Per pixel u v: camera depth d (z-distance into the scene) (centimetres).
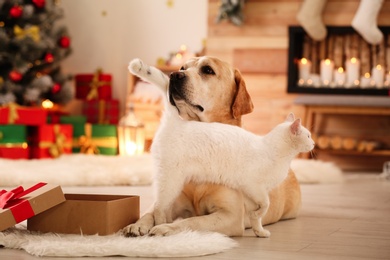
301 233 234
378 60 612
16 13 600
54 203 202
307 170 473
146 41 713
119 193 362
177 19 702
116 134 625
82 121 634
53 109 656
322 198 369
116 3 721
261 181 212
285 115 612
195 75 239
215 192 212
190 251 180
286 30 610
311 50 628
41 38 625
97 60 726
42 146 569
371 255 193
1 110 548
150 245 179
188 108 239
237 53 621
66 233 204
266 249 197
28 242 188
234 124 254
